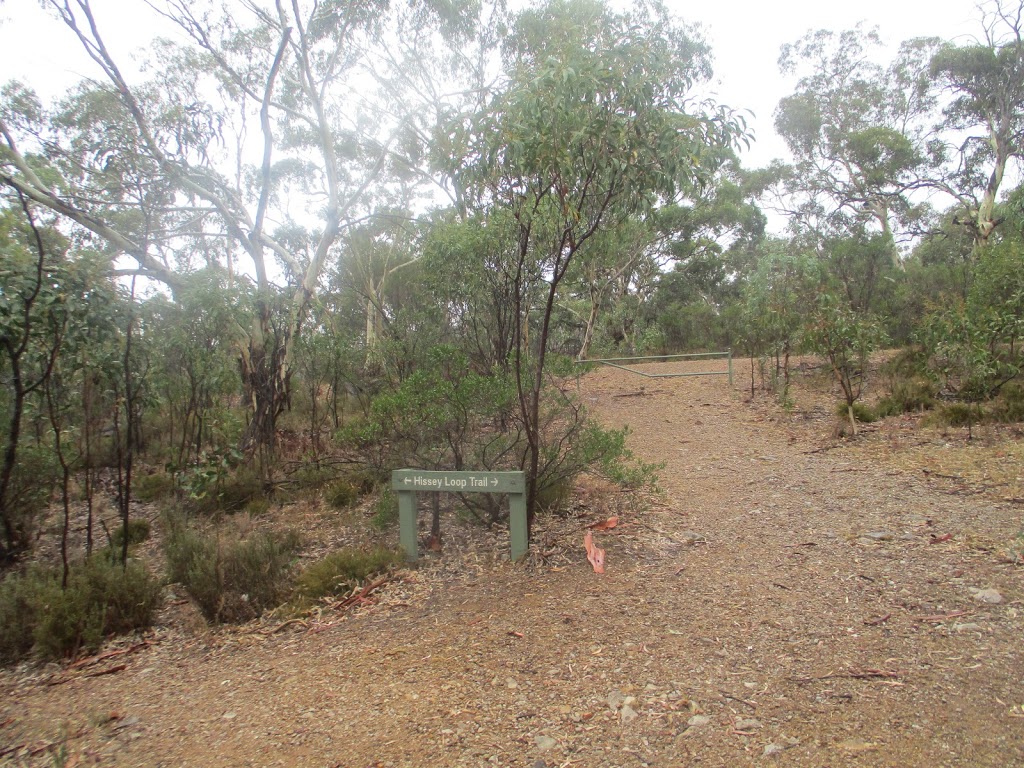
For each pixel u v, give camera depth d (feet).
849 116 85.66
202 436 33.04
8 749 11.46
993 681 10.57
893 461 25.22
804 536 18.11
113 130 36.86
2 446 22.21
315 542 21.91
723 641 12.60
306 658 13.83
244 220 39.75
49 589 16.51
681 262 100.17
